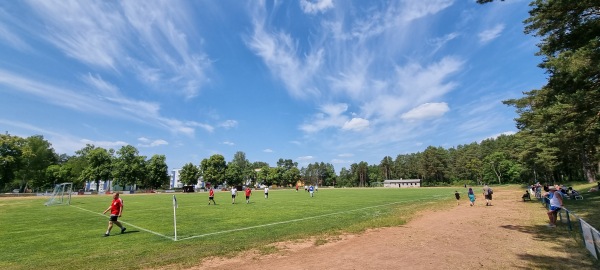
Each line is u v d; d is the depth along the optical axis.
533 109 22.17
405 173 147.75
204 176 110.62
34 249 10.68
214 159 112.12
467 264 7.72
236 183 116.88
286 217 18.75
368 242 10.75
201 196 54.66
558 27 13.88
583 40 12.75
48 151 95.75
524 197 26.33
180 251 9.94
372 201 31.83
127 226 15.96
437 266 7.62
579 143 18.91
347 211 21.66
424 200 31.28
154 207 28.31
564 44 13.77
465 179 119.06
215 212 22.66
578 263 7.48
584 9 12.21
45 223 17.75
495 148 114.88
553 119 14.57
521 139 44.25
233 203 33.06
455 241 10.52
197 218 18.86
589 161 42.38
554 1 12.55
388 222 15.04
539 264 7.51
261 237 12.06
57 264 8.67
